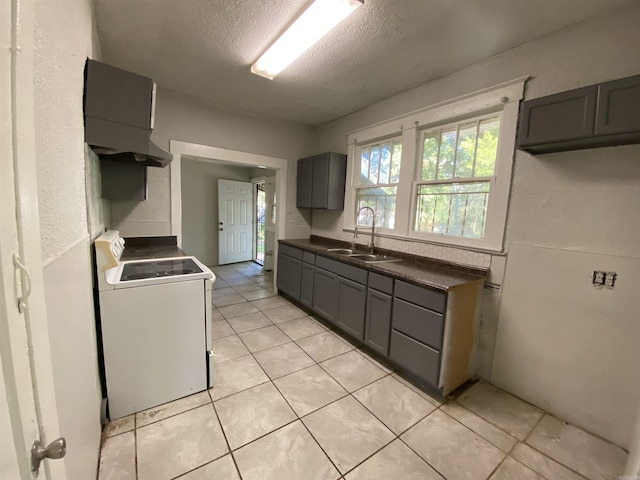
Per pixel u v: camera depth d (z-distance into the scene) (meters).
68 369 0.86
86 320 1.20
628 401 1.54
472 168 2.29
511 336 2.01
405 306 2.08
